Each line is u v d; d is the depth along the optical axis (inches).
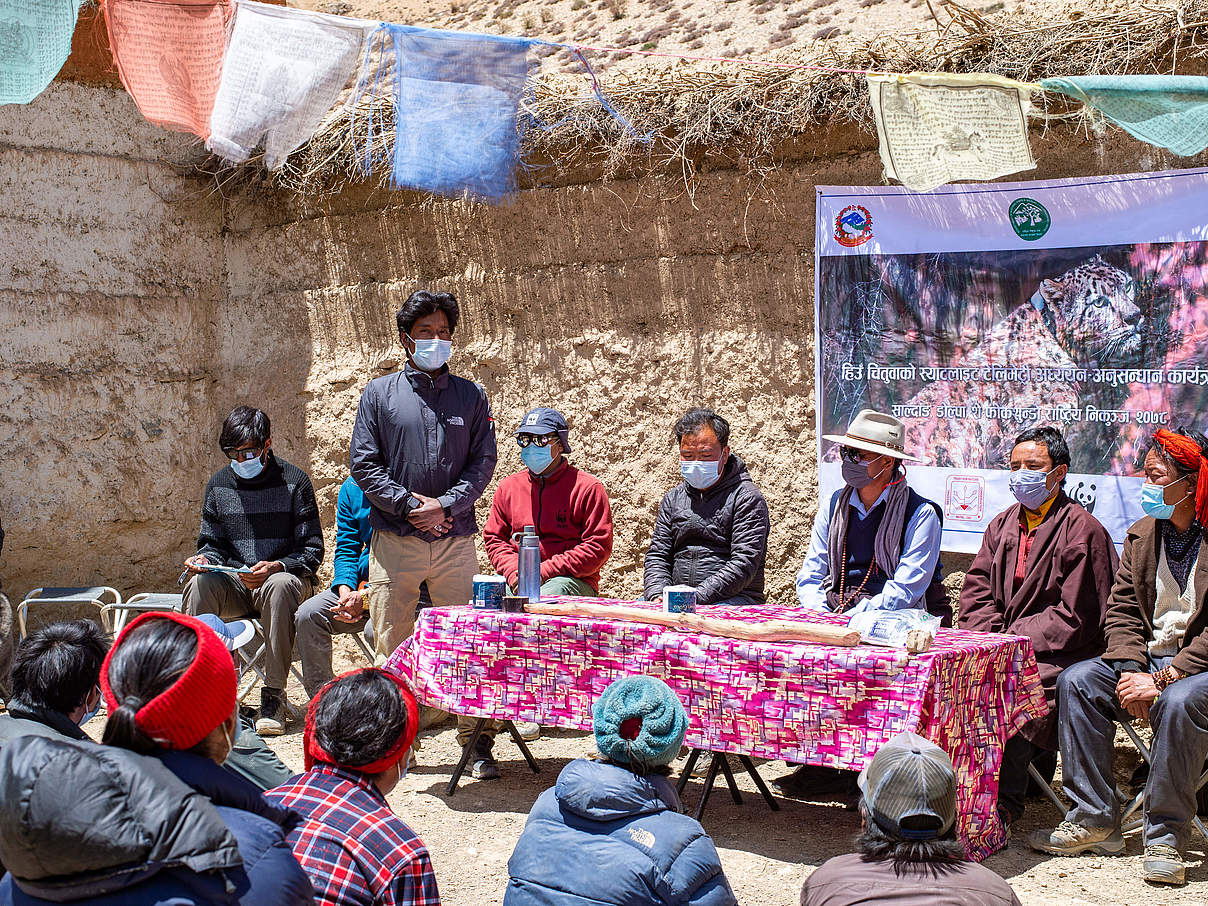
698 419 226.1
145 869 74.3
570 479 247.3
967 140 194.1
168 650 83.8
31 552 309.0
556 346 290.5
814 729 165.0
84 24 314.8
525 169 291.4
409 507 227.1
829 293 253.3
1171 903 156.4
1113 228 223.6
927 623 168.2
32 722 110.9
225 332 345.7
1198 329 215.8
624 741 113.2
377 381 234.1
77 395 315.6
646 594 230.4
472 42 193.9
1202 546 173.9
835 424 253.9
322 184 321.4
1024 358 233.3
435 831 188.5
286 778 132.6
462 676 196.1
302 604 248.8
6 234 303.1
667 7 496.7
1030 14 241.6
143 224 329.4
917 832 98.0
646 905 104.7
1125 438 223.1
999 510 236.1
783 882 164.4
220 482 261.6
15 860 74.4
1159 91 179.6
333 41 191.6
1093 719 175.8
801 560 260.4
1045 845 176.2
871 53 244.2
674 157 271.3
